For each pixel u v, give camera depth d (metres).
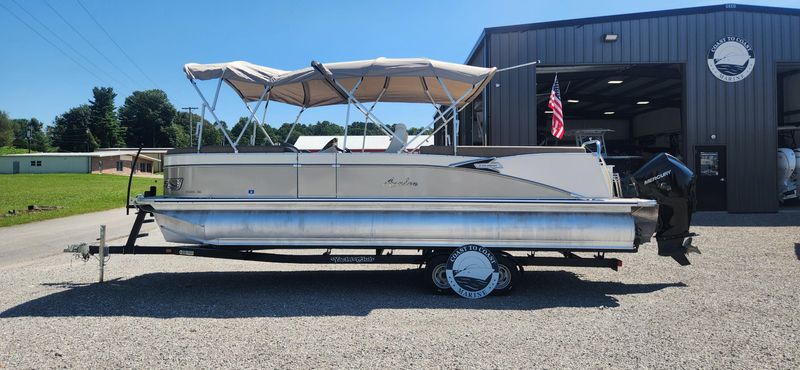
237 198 5.65
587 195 5.73
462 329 4.32
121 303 5.21
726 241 9.10
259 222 5.52
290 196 5.69
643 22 14.12
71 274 6.79
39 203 22.22
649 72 16.00
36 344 3.96
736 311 4.79
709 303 5.10
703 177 14.34
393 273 6.87
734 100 14.31
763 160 14.31
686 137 14.31
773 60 14.33
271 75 5.98
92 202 22.95
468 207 5.53
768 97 14.34
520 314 4.80
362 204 5.54
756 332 4.17
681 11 14.13
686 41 14.20
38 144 101.94
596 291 5.74
